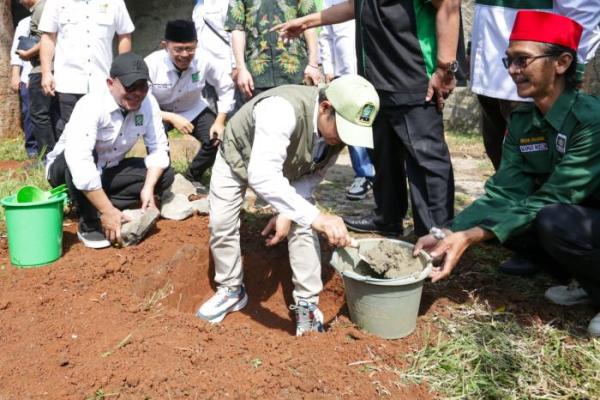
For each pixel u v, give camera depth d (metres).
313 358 2.77
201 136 5.02
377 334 2.98
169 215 4.34
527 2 3.61
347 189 5.52
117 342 2.83
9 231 3.53
